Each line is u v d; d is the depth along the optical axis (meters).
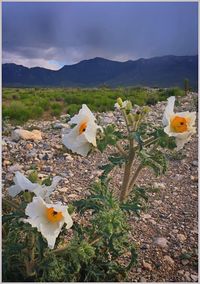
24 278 2.42
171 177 4.90
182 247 3.25
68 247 2.36
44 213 2.03
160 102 15.84
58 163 5.23
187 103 13.45
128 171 2.46
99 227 2.19
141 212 3.79
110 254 2.88
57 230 2.01
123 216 2.41
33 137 6.33
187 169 5.21
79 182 4.57
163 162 2.33
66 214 2.02
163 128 2.24
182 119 2.20
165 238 3.37
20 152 5.62
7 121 9.38
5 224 2.48
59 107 13.58
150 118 8.95
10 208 2.90
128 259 3.02
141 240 3.32
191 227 3.58
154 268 2.95
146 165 2.32
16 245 2.29
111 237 2.28
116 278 2.68
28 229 2.10
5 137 6.58
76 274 2.57
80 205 2.32
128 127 2.38
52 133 7.02
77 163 5.25
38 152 5.60
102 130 2.17
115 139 2.17
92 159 5.42
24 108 11.34
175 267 2.97
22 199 2.50
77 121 2.25
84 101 16.08
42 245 2.09
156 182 4.68
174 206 4.03
